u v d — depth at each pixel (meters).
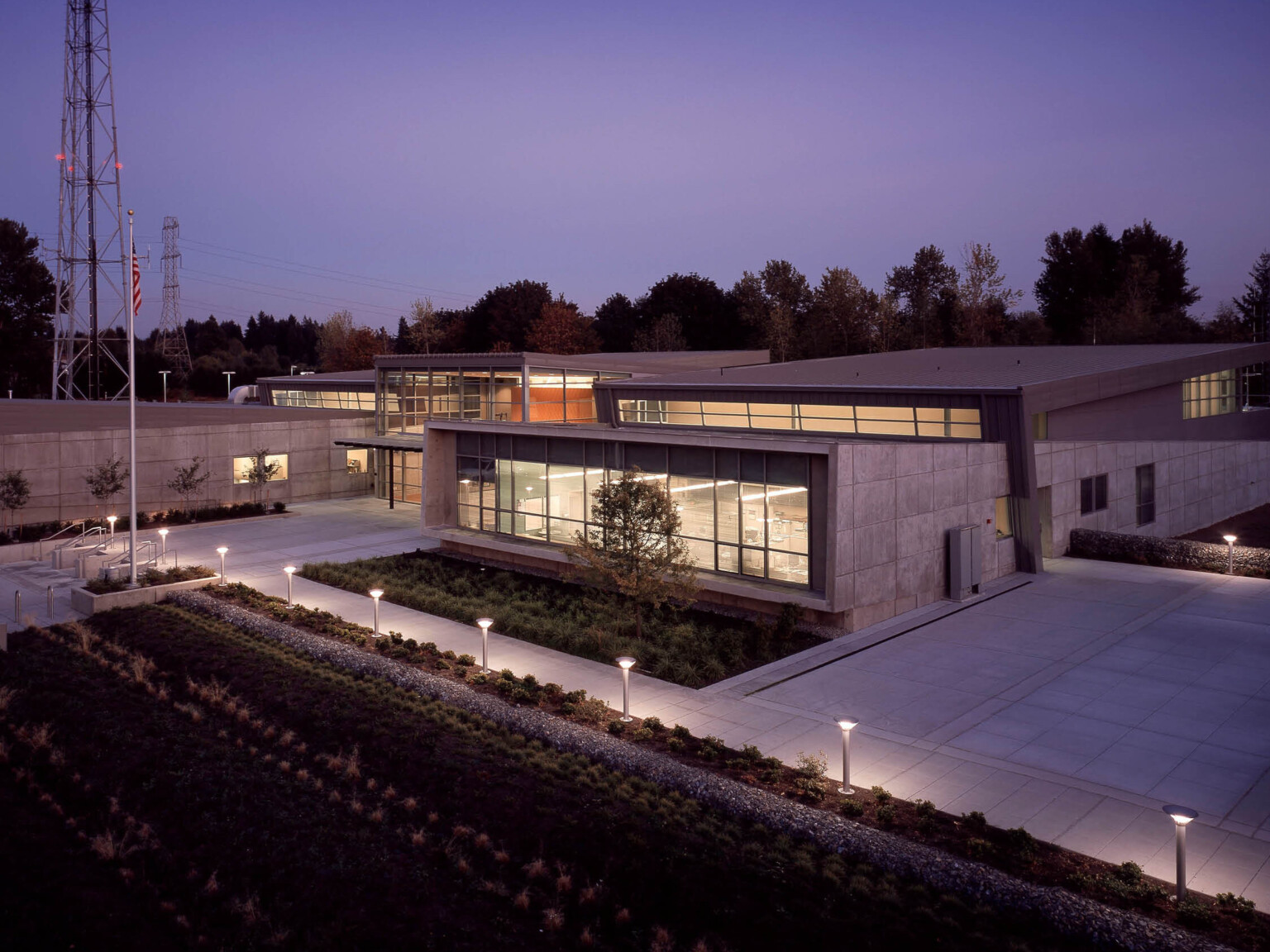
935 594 25.16
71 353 64.94
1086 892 11.27
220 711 18.06
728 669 20.14
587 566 25.20
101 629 23.62
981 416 28.88
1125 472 33.28
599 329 109.88
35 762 15.95
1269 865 11.95
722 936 10.72
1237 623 22.78
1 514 35.25
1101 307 87.81
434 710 17.55
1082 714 17.25
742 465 24.16
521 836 13.10
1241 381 41.69
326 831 13.37
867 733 16.53
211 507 40.97
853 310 92.56
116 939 11.04
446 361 44.12
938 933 10.49
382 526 38.16
